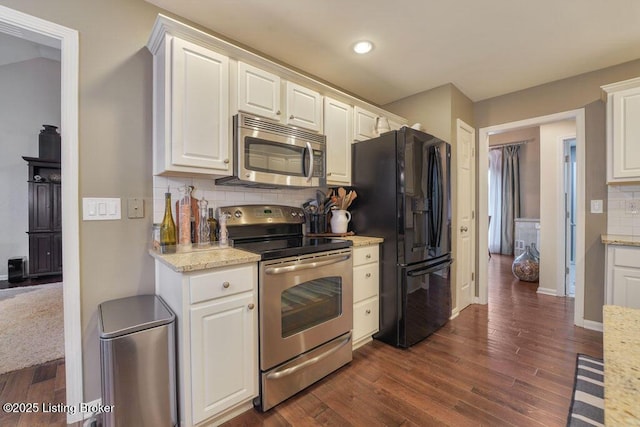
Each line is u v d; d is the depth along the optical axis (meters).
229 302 1.48
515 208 6.45
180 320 1.37
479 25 2.05
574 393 1.70
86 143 1.59
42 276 4.50
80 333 1.56
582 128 2.75
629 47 2.32
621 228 2.55
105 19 1.65
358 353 2.21
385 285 2.39
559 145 3.67
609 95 2.43
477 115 3.45
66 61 1.54
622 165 2.35
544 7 1.86
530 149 6.26
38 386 1.80
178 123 1.59
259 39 2.21
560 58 2.49
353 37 2.19
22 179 4.66
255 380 1.58
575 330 2.61
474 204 3.45
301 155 2.19
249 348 1.55
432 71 2.72
